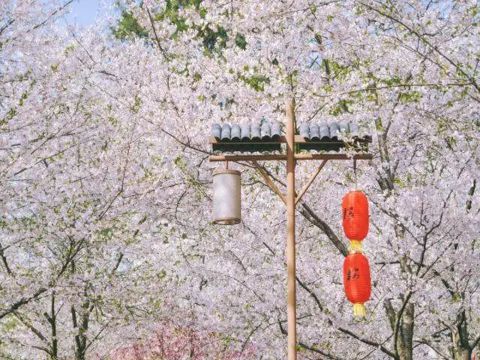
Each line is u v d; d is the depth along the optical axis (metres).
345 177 10.25
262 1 9.59
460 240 9.57
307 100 9.67
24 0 10.08
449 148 9.79
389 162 9.62
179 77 10.35
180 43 11.02
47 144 10.84
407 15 8.99
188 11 10.85
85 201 11.13
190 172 10.62
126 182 11.04
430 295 9.44
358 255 7.32
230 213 6.96
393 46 9.59
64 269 11.01
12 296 10.62
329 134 7.02
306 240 11.00
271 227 10.52
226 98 10.50
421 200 9.24
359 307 7.27
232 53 10.40
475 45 9.00
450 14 9.05
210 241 11.00
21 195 10.41
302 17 9.45
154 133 10.26
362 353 11.02
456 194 9.88
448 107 9.55
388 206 9.28
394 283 9.30
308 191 10.43
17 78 10.45
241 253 10.88
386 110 9.45
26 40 10.26
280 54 9.67
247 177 11.17
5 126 9.98
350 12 9.69
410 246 9.23
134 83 10.60
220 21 10.36
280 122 9.74
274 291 10.41
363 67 9.60
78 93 10.98
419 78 9.32
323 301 10.28
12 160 10.17
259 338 10.86
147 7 11.05
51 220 10.72
